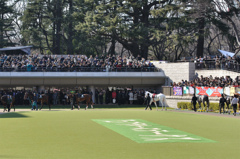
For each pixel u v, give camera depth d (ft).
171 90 155.84
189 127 73.41
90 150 45.91
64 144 50.47
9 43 249.14
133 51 219.00
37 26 249.14
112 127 71.51
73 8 241.14
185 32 202.08
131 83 168.86
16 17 265.34
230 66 145.28
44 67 164.45
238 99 110.63
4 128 68.95
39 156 41.81
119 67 166.91
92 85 169.78
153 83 169.99
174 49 262.88
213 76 152.05
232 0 187.52
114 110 126.41
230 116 102.68
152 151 45.62
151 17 225.97
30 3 237.66
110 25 199.72
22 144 50.29
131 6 207.82
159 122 82.74
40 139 54.95
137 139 55.72
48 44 248.32
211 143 52.90
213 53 270.87
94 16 203.10
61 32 244.83
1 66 164.14
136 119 89.66
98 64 167.12
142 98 163.53
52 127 70.90
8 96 118.42
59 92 161.89
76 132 63.41
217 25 195.62
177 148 48.11
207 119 92.22
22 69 163.94
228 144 52.13
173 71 165.99
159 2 208.85
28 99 157.48
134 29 201.87
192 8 195.00
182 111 124.77
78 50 242.78
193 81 147.43
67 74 164.45
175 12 197.88
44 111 120.16
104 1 215.92
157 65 172.96
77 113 109.70
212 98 131.13
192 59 166.61
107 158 40.96
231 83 127.03
